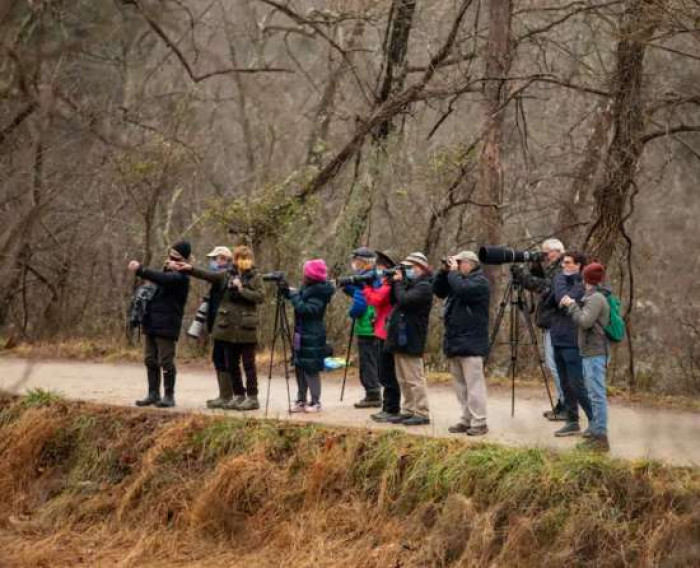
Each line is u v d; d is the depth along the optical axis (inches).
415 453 1344.7
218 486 1398.9
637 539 1171.3
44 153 1424.7
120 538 1407.5
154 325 1622.8
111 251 3068.4
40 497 1515.7
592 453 1280.8
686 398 2030.0
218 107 3836.1
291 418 1540.4
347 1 2886.3
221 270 1626.5
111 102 1957.4
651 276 2878.9
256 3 3745.1
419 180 2805.1
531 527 1201.4
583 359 1355.8
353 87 3314.5
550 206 2738.7
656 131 2448.3
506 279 2726.4
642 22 2071.9
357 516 1318.9
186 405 1690.5
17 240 1428.4
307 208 2785.4
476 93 2938.0
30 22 1413.6
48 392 1701.5
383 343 1589.6
